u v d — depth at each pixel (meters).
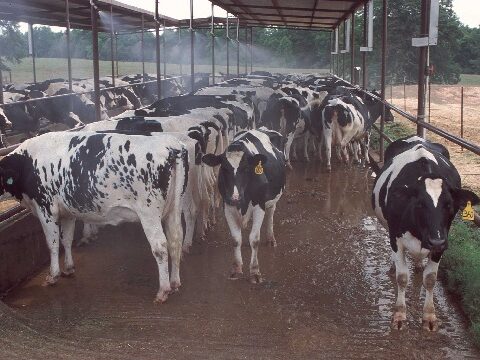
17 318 5.12
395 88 32.56
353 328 4.96
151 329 4.94
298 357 4.47
